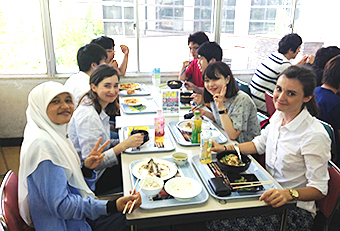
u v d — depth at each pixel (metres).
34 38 3.34
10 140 3.50
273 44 3.94
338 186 1.39
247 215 1.24
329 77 2.23
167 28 3.61
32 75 3.41
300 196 1.32
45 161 1.20
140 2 3.42
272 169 1.61
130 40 3.56
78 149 1.81
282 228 1.35
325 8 3.98
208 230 1.46
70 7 3.32
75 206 1.22
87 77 2.45
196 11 3.63
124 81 3.57
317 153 1.36
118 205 1.21
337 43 4.24
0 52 3.30
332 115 2.23
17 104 3.40
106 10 3.40
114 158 1.63
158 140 1.76
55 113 1.32
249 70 3.99
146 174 1.42
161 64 3.73
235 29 3.77
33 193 1.21
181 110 2.47
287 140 1.48
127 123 2.11
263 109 3.28
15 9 3.21
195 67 3.26
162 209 1.19
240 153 1.54
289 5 3.81
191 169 1.49
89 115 1.74
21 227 1.31
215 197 1.26
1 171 2.96
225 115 1.88
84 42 3.47
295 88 1.37
